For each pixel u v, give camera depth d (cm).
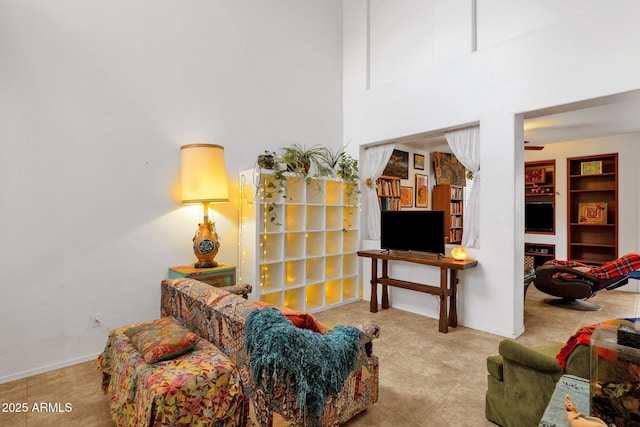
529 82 313
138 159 316
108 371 217
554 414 126
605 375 102
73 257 282
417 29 420
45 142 268
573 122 469
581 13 290
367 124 468
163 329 199
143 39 319
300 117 448
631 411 96
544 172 649
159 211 330
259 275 356
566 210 613
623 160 550
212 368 169
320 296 425
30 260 263
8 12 253
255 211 353
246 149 394
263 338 151
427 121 395
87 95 288
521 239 341
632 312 415
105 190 298
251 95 399
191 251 351
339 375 171
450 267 336
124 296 309
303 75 453
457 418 204
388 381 247
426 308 408
